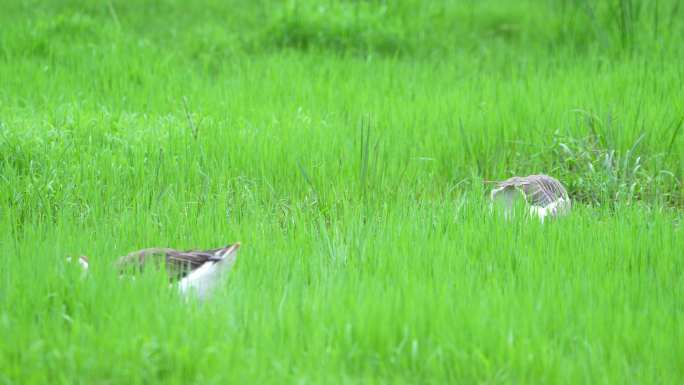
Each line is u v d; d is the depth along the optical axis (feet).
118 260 59.52
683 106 97.35
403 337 51.31
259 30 129.18
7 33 119.14
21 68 107.76
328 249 64.44
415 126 93.15
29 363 48.06
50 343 49.67
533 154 88.74
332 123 93.66
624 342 51.37
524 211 71.41
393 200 79.15
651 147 89.45
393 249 63.16
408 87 106.32
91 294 55.01
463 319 52.42
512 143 91.61
